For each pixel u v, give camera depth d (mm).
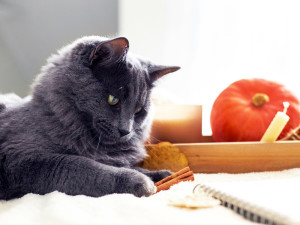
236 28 1221
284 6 1193
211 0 1229
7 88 1362
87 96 580
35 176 563
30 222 421
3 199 597
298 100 811
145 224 399
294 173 685
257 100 794
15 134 594
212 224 395
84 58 596
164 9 1259
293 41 1193
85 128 597
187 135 794
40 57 1364
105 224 400
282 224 379
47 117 592
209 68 1239
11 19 1351
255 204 413
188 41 1251
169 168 710
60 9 1354
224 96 810
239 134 788
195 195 488
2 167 585
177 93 1252
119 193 547
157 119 787
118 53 583
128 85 602
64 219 412
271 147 717
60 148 589
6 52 1357
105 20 1345
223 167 714
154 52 1269
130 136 630
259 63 1211
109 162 636
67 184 551
